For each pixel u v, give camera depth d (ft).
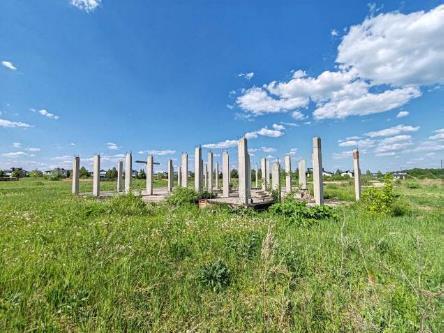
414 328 8.78
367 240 17.62
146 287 11.15
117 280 11.37
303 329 9.14
